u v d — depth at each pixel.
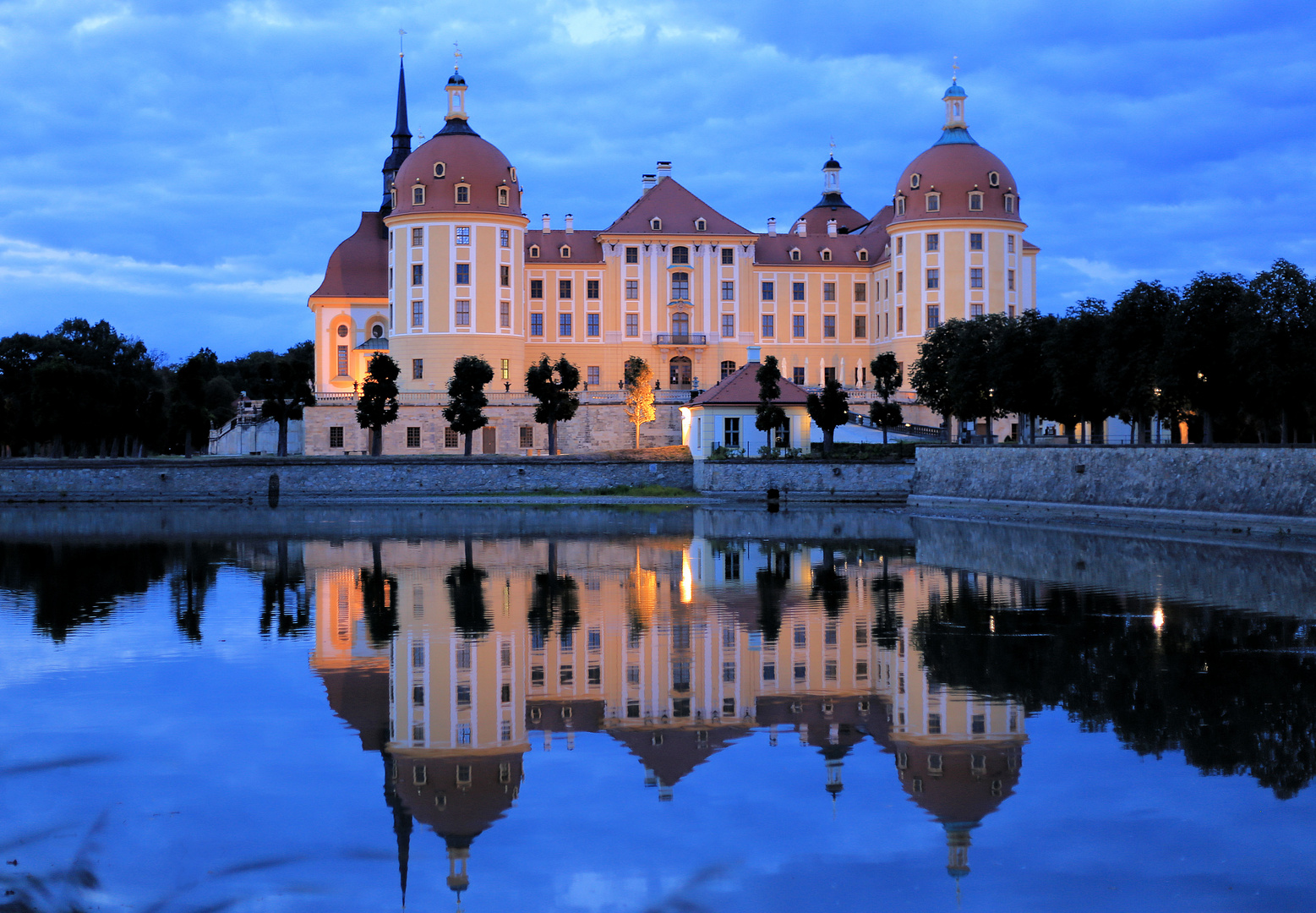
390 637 32.78
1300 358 65.38
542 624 34.78
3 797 19.94
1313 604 37.03
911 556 51.69
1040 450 80.50
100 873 17.03
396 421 121.81
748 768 21.28
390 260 131.38
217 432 143.12
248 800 19.80
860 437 113.06
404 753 22.20
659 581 43.88
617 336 138.88
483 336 127.81
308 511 85.19
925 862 17.28
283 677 27.97
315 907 16.11
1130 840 17.91
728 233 140.50
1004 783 20.33
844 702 25.61
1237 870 16.86
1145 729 23.17
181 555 53.44
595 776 20.95
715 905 15.99
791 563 49.47
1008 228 133.25
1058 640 31.58
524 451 123.00
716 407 101.25
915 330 133.75
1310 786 19.92
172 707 25.28
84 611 37.25
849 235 150.38
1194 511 65.25
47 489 98.38
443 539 61.66
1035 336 91.88
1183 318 69.12
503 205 129.12
